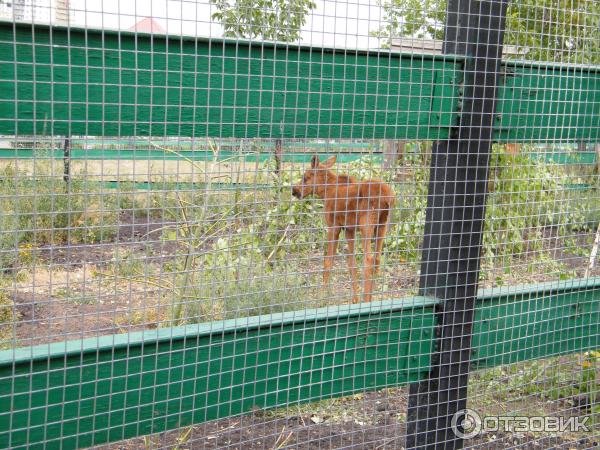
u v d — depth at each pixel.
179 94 2.15
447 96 2.71
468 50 2.73
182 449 3.40
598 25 3.16
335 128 2.47
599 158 3.47
